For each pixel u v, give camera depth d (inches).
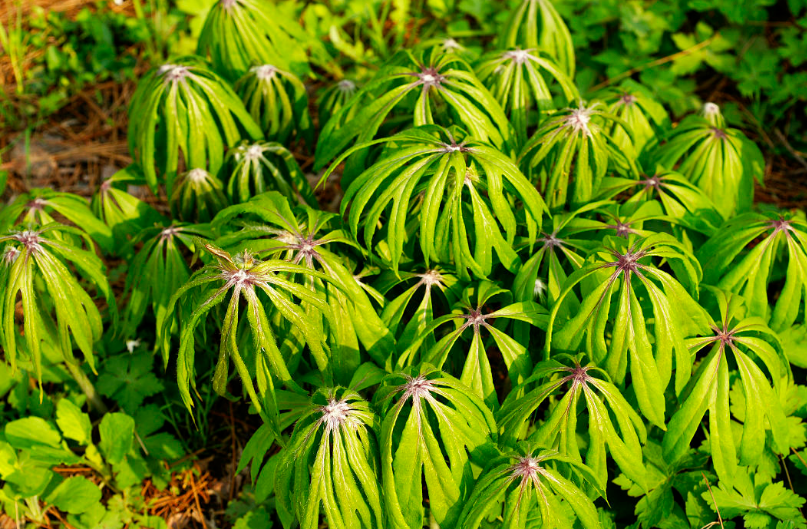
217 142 100.9
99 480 116.6
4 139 160.7
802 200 143.2
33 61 172.6
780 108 157.1
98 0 179.8
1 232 93.9
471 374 80.8
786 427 84.2
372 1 172.9
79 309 89.7
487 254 80.5
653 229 97.2
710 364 79.6
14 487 108.7
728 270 94.9
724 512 92.8
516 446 75.5
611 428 75.5
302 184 106.5
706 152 103.5
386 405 73.0
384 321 86.2
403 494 71.4
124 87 170.2
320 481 70.9
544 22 111.7
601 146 88.7
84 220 102.0
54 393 122.6
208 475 115.8
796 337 104.3
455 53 98.4
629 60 161.0
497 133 88.4
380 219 91.0
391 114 108.9
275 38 113.0
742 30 165.5
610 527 93.4
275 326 83.2
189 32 173.3
